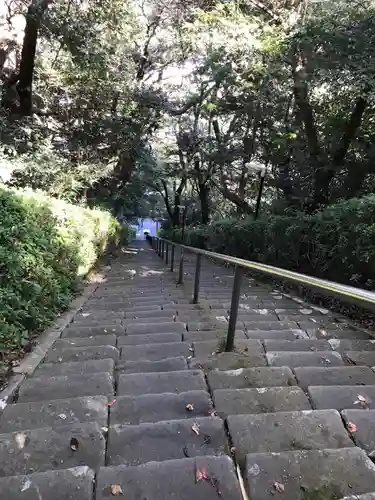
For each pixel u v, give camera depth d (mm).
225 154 13859
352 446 1660
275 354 2836
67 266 5121
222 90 12227
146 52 13391
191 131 15781
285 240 6746
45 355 2979
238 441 1685
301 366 2719
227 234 11102
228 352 2939
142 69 13695
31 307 3359
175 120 15867
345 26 6629
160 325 3854
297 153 9742
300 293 5824
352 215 4633
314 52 7199
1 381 2467
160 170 19766
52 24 7629
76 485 1390
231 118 15031
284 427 1764
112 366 2699
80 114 11156
